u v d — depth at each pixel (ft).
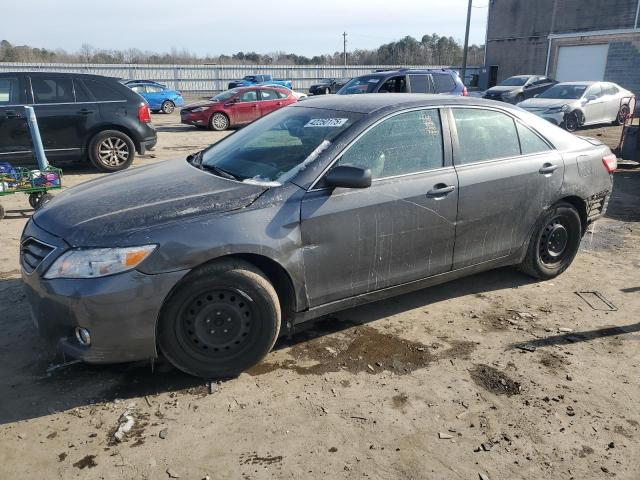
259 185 10.57
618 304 13.94
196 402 9.75
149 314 9.34
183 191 10.53
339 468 8.21
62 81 29.37
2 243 18.37
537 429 9.13
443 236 12.39
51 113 28.86
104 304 9.04
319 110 12.85
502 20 105.70
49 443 8.66
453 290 14.79
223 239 9.57
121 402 9.71
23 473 8.03
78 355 9.46
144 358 9.72
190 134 54.19
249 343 10.34
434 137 12.33
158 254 9.21
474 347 11.76
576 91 54.03
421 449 8.63
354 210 10.91
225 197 10.13
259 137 12.80
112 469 8.13
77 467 8.16
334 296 11.23
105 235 9.25
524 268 15.06
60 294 9.12
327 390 10.16
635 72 81.15
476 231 12.98
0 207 21.27
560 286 15.08
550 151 14.38
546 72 95.45
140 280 9.14
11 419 9.21
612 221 21.86
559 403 9.84
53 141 29.25
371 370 10.84
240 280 9.88
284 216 10.20
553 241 15.01
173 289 9.53
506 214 13.43
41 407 9.53
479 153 13.03
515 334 12.35
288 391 10.10
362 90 42.09
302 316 11.00
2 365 10.80
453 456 8.49
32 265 9.75
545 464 8.35
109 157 31.04
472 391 10.16
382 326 12.68
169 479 7.95
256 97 59.41
